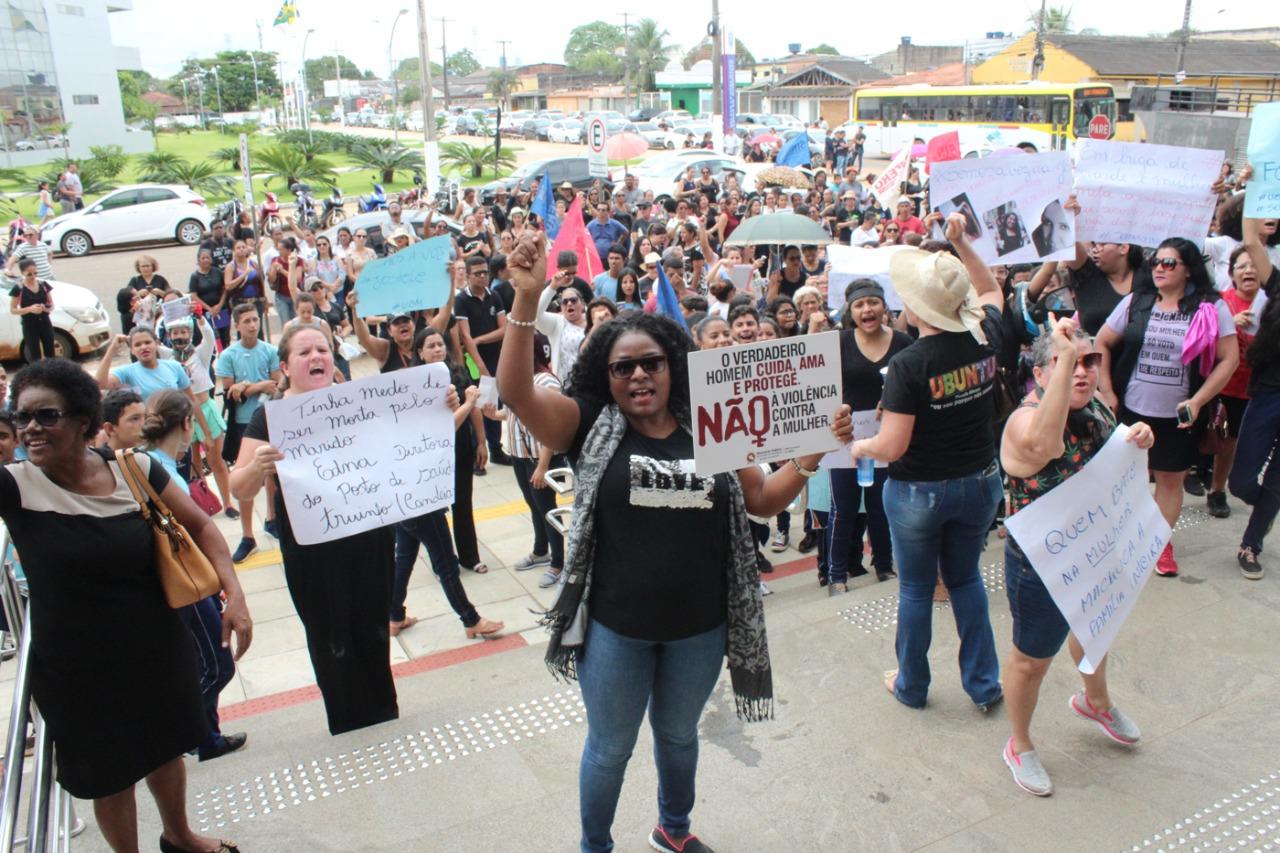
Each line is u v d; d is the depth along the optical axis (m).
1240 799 3.40
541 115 72.06
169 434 4.82
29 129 47.03
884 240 11.27
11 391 2.61
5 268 14.19
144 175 37.31
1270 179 5.38
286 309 13.74
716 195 20.89
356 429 3.84
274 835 3.33
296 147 43.34
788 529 6.43
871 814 3.37
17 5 45.84
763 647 2.83
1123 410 5.17
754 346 2.57
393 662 5.02
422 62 23.66
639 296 9.16
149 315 9.88
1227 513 5.93
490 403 8.26
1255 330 5.59
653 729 2.99
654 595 2.65
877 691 4.13
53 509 2.64
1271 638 4.48
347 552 3.84
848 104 62.25
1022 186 5.45
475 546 6.30
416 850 3.24
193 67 110.56
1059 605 3.23
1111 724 3.68
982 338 3.56
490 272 8.96
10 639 4.02
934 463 3.64
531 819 3.39
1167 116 25.39
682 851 3.13
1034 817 3.33
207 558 2.97
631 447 2.67
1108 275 5.78
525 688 4.33
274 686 5.00
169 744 2.89
